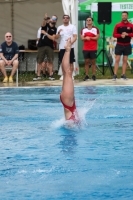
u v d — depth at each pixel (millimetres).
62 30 31188
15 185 9727
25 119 17484
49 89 27078
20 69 38281
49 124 16422
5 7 38812
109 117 17922
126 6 42094
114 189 9430
